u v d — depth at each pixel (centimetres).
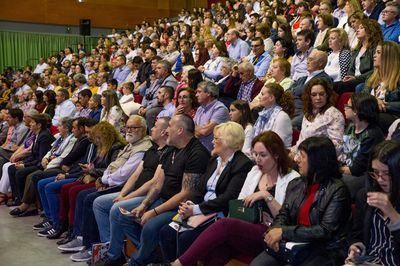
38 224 512
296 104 452
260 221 291
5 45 1560
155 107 601
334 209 247
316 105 366
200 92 466
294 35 712
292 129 401
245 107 422
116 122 612
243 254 291
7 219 551
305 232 248
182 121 367
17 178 588
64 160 525
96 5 1730
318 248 250
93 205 412
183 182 353
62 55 1426
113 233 381
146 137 451
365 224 240
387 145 229
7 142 709
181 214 323
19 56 1584
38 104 905
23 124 702
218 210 318
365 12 614
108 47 1363
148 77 798
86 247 420
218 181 329
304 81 460
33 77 1205
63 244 452
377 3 600
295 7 898
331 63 498
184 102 494
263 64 613
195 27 1117
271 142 295
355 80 430
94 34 1731
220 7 1312
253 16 919
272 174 298
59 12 1659
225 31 926
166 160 379
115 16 1769
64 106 795
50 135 616
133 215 368
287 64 505
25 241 467
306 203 262
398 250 227
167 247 328
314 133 362
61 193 477
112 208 383
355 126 324
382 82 374
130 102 664
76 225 441
